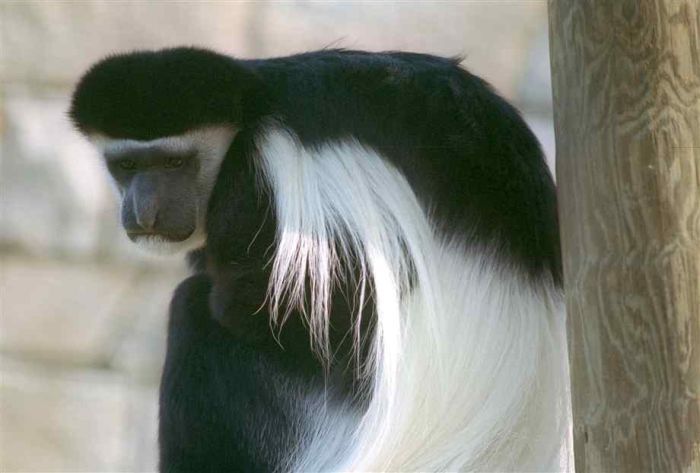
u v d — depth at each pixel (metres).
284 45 17.89
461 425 7.34
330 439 7.64
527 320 7.59
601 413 5.86
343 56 8.02
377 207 7.45
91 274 17.61
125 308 17.41
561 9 6.16
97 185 17.78
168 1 18.23
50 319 17.39
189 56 8.02
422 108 7.67
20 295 17.48
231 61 7.99
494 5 18.11
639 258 5.78
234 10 18.16
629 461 5.77
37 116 18.03
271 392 7.85
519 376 7.50
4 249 17.70
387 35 18.00
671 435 5.70
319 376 7.66
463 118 7.71
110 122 8.02
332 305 7.46
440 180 7.57
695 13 5.83
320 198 7.46
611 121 5.86
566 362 7.75
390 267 7.35
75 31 18.22
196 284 8.55
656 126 5.78
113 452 16.62
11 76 18.11
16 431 16.72
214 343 8.20
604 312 5.86
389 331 7.27
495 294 7.53
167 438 8.49
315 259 7.44
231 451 8.12
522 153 7.82
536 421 7.53
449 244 7.48
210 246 7.95
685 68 5.80
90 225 17.66
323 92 7.71
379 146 7.55
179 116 7.86
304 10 18.14
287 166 7.55
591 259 5.92
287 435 7.84
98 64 8.28
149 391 16.92
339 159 7.52
